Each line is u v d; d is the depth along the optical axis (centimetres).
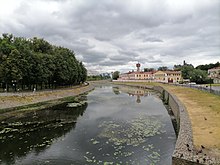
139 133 2111
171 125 2425
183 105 2741
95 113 3228
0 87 5281
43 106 3806
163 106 3919
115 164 1415
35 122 2636
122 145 1781
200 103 2933
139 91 7700
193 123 1845
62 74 5909
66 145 1822
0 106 3183
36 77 4822
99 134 2111
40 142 1908
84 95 6122
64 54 6744
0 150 1730
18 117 2920
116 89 8962
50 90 5284
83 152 1653
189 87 5816
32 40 6397
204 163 1062
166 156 1520
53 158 1565
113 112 3294
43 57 5284
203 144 1322
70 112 3316
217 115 2128
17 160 1548
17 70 4162
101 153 1620
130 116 2953
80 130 2273
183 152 1188
